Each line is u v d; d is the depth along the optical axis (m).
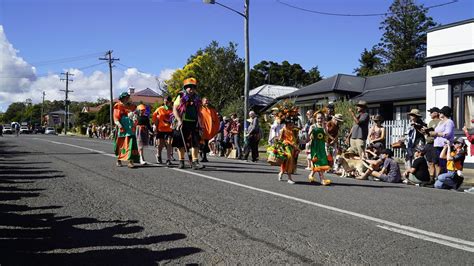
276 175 10.62
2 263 4.40
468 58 15.91
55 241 5.11
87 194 7.69
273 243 5.06
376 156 11.44
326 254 4.71
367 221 6.08
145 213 6.37
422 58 50.44
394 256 4.68
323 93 28.12
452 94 16.75
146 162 12.46
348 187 9.10
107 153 15.92
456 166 10.13
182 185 8.68
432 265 4.43
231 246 4.95
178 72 41.47
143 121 11.82
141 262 4.45
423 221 6.16
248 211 6.54
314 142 9.41
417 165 10.65
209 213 6.39
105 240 5.14
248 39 20.91
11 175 9.84
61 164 12.05
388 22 51.66
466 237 5.41
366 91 27.89
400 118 25.19
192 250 4.80
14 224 5.79
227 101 39.12
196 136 11.31
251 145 15.80
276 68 71.56
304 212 6.54
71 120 101.38
